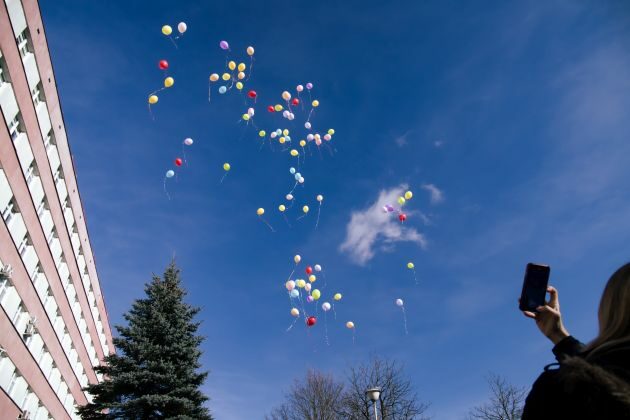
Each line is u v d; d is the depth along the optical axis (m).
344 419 23.70
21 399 20.30
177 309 19.14
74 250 25.56
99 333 32.53
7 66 16.72
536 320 2.12
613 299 1.46
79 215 26.11
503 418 21.28
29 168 19.69
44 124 20.25
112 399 16.78
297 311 11.69
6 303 18.19
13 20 16.75
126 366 17.30
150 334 18.30
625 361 1.28
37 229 20.38
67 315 25.17
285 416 26.25
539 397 1.37
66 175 23.34
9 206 18.05
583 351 1.50
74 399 27.86
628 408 1.14
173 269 20.72
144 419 16.03
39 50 18.89
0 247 17.16
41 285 21.50
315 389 25.91
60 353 24.62
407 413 22.22
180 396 16.89
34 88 18.95
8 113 17.12
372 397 16.78
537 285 2.21
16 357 19.12
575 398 1.25
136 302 19.31
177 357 17.97
